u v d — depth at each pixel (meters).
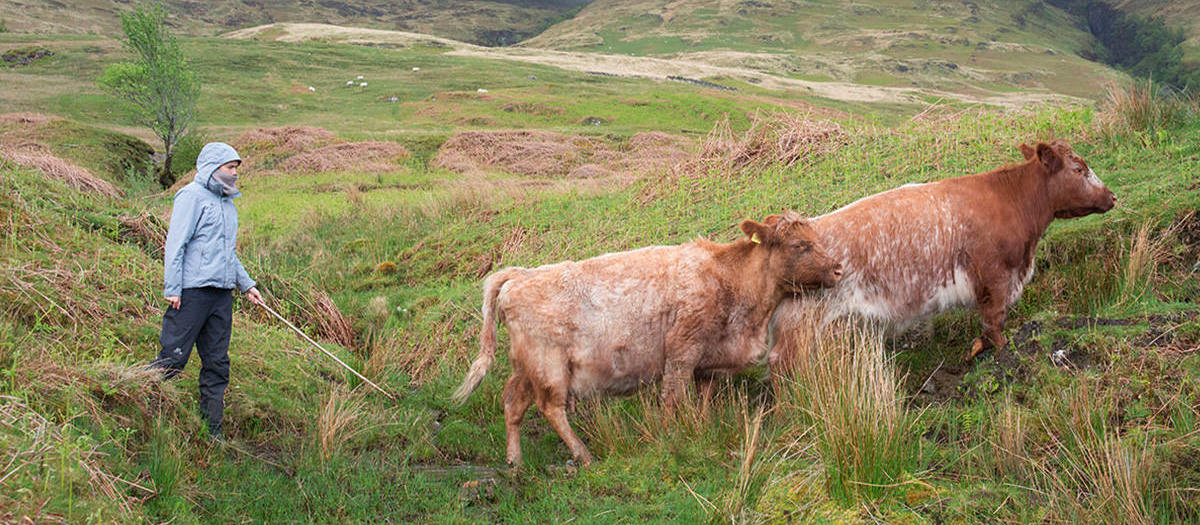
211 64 58.03
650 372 5.83
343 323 8.98
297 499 4.61
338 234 13.70
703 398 5.84
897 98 78.56
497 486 4.97
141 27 31.55
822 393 4.94
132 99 31.41
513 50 103.88
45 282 6.04
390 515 4.60
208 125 39.62
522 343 5.62
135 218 8.76
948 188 6.04
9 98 41.75
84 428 4.42
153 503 4.09
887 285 5.94
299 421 5.87
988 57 156.00
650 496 4.66
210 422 5.21
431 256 11.62
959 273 5.96
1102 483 3.84
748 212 9.88
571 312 5.59
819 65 136.12
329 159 26.92
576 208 12.53
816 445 4.65
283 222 15.64
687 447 5.16
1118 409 4.51
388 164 26.64
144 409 4.91
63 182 9.36
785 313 5.91
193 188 5.12
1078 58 159.25
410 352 8.14
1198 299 5.84
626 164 25.62
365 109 47.47
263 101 47.62
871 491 4.16
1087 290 6.11
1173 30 175.12
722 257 5.83
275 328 7.66
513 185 16.20
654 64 92.25
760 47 162.38
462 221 13.17
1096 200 6.00
